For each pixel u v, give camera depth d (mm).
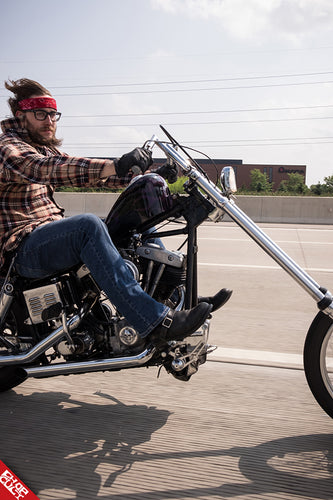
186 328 1988
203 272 5844
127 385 2623
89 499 1680
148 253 2168
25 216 2246
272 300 4555
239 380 2689
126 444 2029
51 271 2170
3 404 2412
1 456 1941
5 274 2279
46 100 2297
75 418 2260
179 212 2164
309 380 2139
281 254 2023
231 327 3691
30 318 2211
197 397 2475
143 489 1735
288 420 2236
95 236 2055
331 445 2021
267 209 13109
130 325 2092
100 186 2469
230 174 2062
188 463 1890
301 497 1688
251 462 1896
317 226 11797
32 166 2078
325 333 2086
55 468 1860
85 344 2131
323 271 5844
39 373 2178
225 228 10562
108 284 2041
